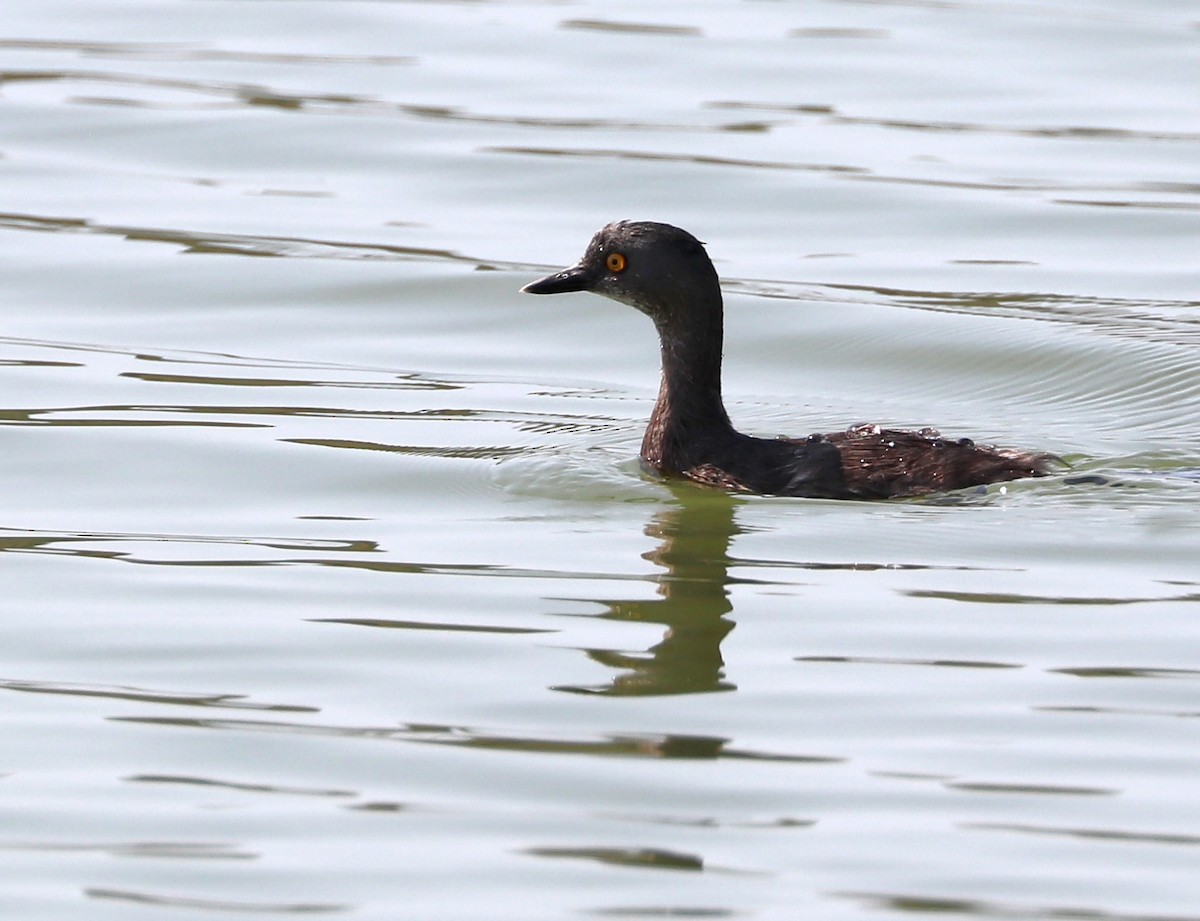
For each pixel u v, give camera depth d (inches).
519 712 446.0
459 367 770.2
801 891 365.1
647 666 470.9
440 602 516.1
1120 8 1241.4
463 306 836.0
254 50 1164.5
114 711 448.1
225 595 523.5
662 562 545.3
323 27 1206.9
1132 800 401.7
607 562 546.0
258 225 916.0
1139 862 376.2
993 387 741.9
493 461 647.1
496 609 510.9
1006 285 853.8
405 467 639.8
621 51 1157.7
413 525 583.5
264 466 640.4
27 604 517.7
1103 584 520.7
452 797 403.9
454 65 1136.2
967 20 1217.4
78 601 519.5
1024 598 511.8
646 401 728.3
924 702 448.8
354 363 768.9
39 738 433.7
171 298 836.6
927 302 831.7
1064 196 952.9
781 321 813.9
